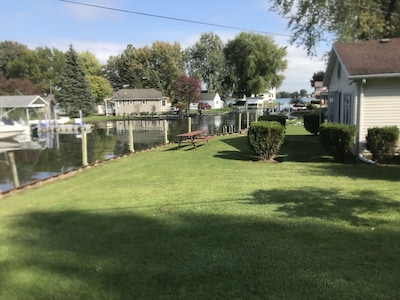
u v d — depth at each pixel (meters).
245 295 3.18
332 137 10.61
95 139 25.55
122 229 4.98
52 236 4.83
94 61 85.88
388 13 20.77
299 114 45.00
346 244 4.18
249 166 10.22
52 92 78.62
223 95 84.75
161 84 81.31
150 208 5.99
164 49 82.81
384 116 11.25
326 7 22.73
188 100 66.56
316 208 5.64
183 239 4.52
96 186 8.09
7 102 39.53
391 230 4.57
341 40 22.61
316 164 10.30
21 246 4.49
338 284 3.30
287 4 25.23
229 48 79.69
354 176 8.27
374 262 3.71
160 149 15.89
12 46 84.12
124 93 68.44
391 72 10.72
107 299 3.21
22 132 31.27
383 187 6.99
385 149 10.18
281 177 8.36
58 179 9.34
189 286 3.38
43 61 81.88
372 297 3.08
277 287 3.29
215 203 6.16
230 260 3.88
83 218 5.58
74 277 3.62
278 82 75.38
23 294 3.34
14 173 8.52
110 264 3.88
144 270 3.72
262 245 4.24
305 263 3.74
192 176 8.91
